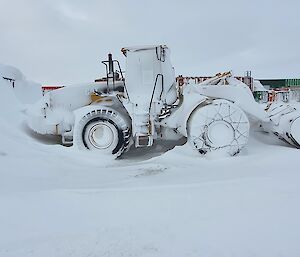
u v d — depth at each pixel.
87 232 3.75
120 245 3.45
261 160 7.45
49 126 9.05
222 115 8.12
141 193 5.04
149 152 9.57
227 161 7.57
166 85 9.25
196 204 4.50
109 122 8.51
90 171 6.91
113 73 9.52
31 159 7.14
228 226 3.77
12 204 4.62
